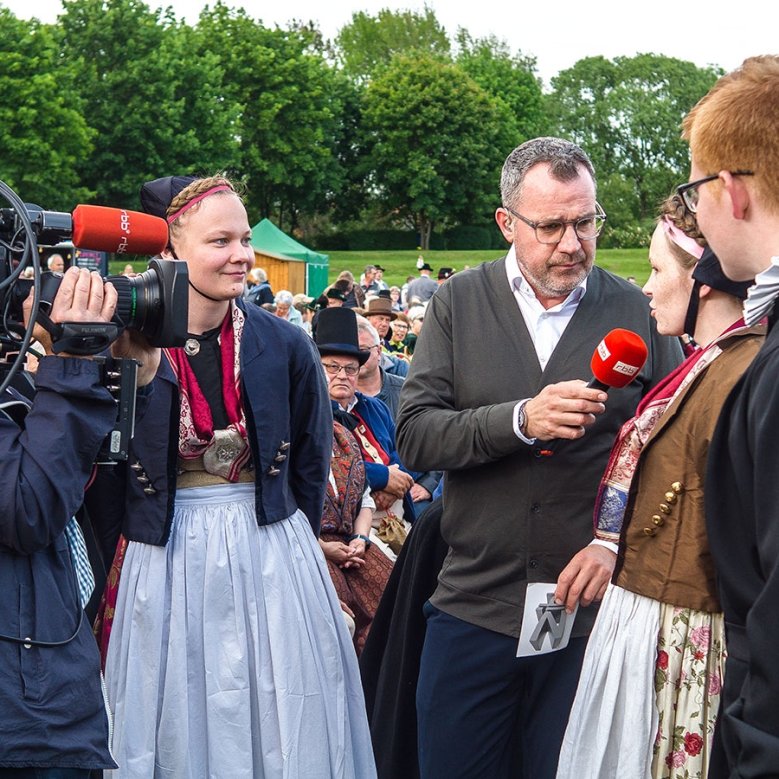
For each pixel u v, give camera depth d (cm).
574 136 9706
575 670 338
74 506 238
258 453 315
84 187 5922
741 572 200
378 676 408
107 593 321
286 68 7519
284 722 308
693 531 262
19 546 233
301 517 332
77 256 260
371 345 597
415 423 345
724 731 198
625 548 274
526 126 9294
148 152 6181
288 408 324
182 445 311
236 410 316
